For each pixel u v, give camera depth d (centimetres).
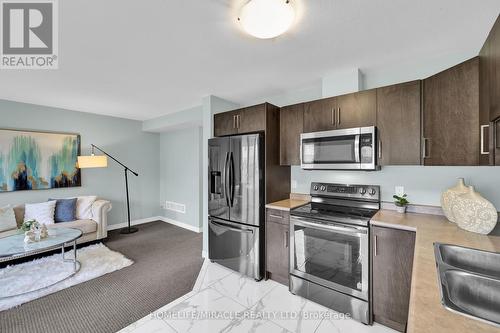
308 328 174
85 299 211
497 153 119
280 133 261
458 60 187
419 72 203
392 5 131
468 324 63
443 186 193
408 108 181
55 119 363
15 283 237
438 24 150
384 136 191
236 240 258
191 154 439
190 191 441
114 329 174
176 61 204
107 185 424
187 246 349
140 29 155
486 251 115
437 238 136
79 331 171
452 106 154
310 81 252
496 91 113
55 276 251
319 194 254
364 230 178
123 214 449
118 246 347
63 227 312
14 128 326
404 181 210
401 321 166
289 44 175
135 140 466
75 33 160
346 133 202
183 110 382
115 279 248
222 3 130
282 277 238
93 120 405
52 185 356
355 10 136
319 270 203
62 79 243
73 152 379
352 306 185
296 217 215
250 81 252
